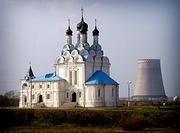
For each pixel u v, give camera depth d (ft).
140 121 509.76
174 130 488.44
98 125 556.51
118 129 513.45
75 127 537.65
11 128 531.50
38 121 570.46
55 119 573.33
